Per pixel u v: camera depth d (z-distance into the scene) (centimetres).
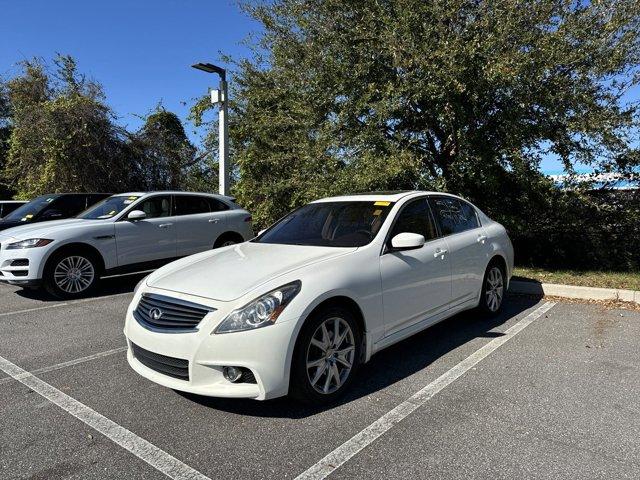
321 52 934
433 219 502
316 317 347
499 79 722
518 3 740
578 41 760
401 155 801
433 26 782
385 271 407
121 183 1600
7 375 428
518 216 884
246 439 313
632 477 264
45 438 317
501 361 443
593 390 377
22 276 706
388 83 816
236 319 326
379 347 401
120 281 884
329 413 346
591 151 805
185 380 337
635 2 740
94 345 509
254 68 1295
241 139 1396
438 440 307
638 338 500
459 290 507
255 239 503
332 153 934
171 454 297
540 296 694
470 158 799
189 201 911
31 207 1059
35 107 1568
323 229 466
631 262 852
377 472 274
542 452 290
